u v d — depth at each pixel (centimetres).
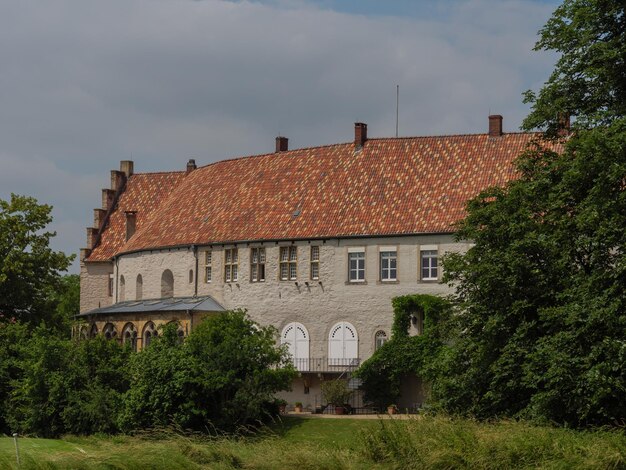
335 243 9494
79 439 7119
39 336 8262
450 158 9688
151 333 9850
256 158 10788
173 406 7588
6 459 4872
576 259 5909
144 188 12275
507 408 5903
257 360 8112
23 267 9806
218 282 10000
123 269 10969
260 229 9850
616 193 5744
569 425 5409
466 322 6188
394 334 9100
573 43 6322
